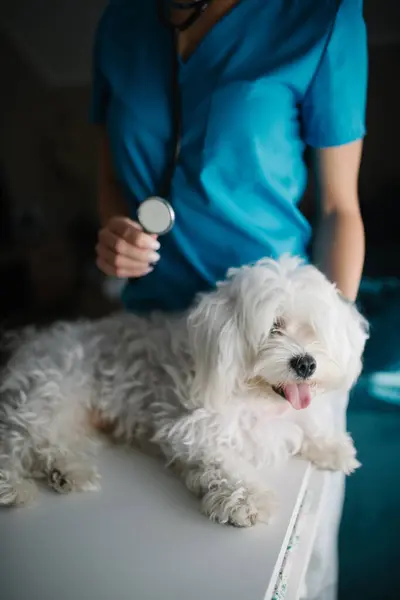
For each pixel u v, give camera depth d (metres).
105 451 1.08
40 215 2.73
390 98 1.73
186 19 1.08
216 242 1.08
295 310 0.97
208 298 0.99
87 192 2.68
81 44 2.49
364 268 1.73
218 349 0.95
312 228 1.15
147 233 0.99
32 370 1.11
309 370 0.93
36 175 2.70
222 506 0.85
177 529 0.83
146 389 1.09
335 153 1.06
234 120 0.99
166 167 1.09
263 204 1.06
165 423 1.02
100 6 2.41
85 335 1.19
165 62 1.08
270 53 1.00
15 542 0.81
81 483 0.93
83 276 2.73
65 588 0.72
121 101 1.11
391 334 1.62
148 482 0.96
